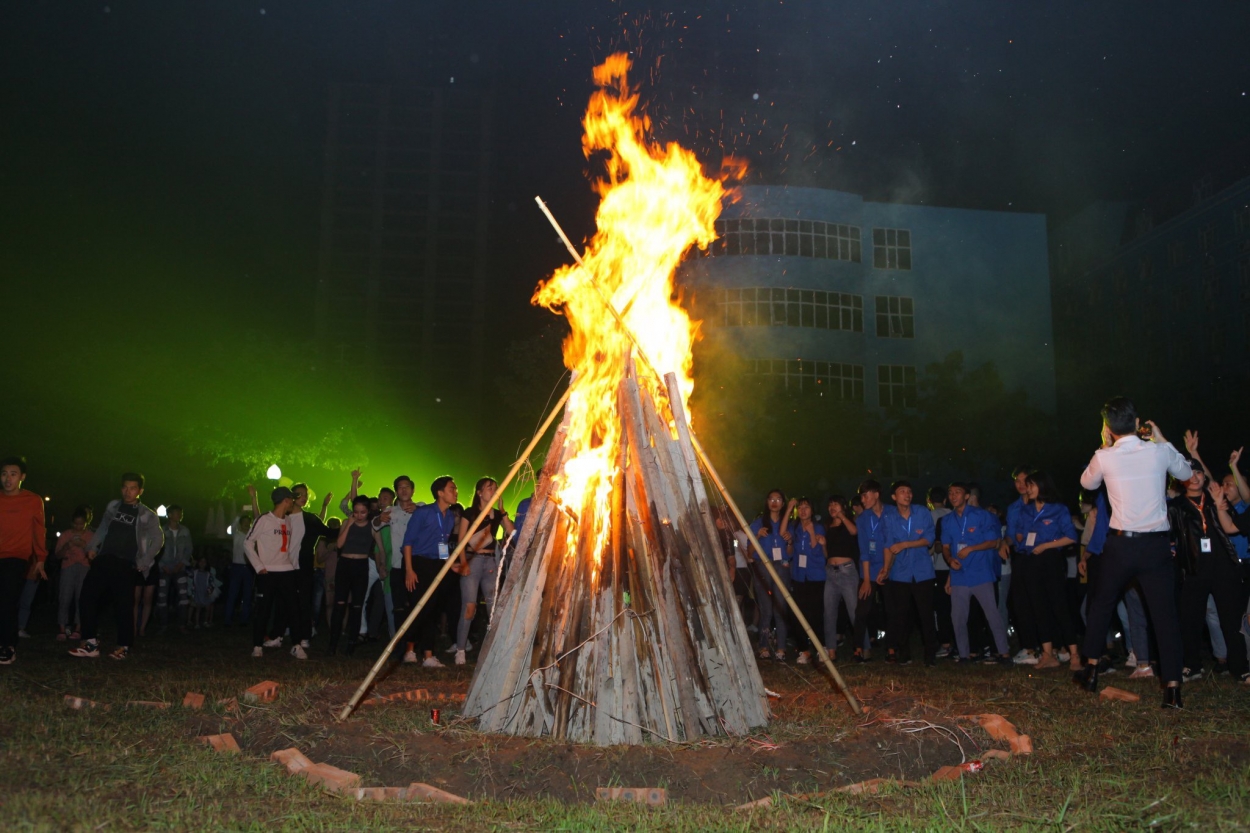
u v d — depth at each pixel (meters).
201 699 6.09
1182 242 47.38
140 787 4.01
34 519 8.66
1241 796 3.90
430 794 4.22
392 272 84.31
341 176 85.00
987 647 11.19
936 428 36.50
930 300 41.62
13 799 3.67
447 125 86.50
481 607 13.20
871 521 10.38
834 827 3.67
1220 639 8.69
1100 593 6.72
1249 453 32.69
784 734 5.24
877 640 13.96
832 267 40.28
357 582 10.84
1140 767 4.53
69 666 8.48
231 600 15.80
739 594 12.43
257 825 3.62
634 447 5.65
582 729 5.09
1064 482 36.38
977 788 4.23
